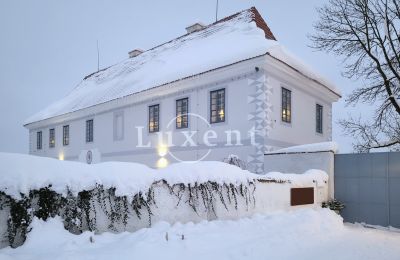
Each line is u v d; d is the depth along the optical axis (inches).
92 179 206.4
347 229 332.5
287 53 595.5
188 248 198.7
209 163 284.4
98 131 840.9
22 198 179.5
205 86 594.9
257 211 313.6
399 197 378.9
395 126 663.8
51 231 184.2
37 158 197.3
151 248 185.5
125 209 219.1
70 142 943.0
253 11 718.5
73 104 964.6
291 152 450.9
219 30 747.4
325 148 424.8
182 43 836.0
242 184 298.2
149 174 234.7
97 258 165.8
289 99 585.0
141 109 718.5
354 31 561.9
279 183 343.9
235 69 542.9
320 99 693.9
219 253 201.6
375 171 397.7
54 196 192.2
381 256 230.2
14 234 177.5
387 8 557.0
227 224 261.6
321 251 234.4
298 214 324.5
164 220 239.5
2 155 187.8
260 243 227.9
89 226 202.8
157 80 667.4
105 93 844.6
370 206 398.3
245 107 534.9
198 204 263.0
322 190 409.1
